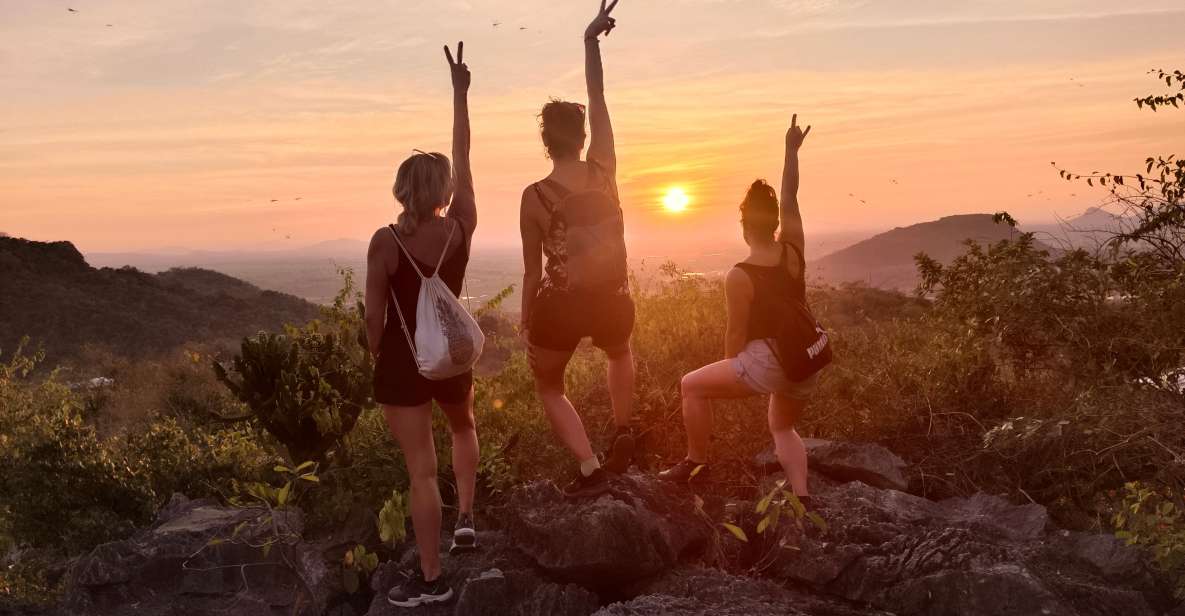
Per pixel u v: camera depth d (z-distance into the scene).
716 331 5.86
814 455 4.83
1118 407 4.57
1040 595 3.27
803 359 3.89
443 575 3.90
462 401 3.93
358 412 5.30
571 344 3.84
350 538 4.38
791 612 3.35
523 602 3.70
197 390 12.91
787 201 4.07
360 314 5.37
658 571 3.81
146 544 4.62
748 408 5.22
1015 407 5.30
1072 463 4.64
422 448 3.82
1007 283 5.38
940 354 5.55
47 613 4.48
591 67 4.04
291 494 4.78
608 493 4.01
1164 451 4.39
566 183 3.80
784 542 3.88
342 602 4.17
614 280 3.81
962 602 3.38
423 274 3.73
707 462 4.82
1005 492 4.65
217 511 5.14
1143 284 5.18
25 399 8.48
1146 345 4.83
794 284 4.00
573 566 3.70
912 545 3.72
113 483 5.80
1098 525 4.24
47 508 5.60
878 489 4.48
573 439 4.02
